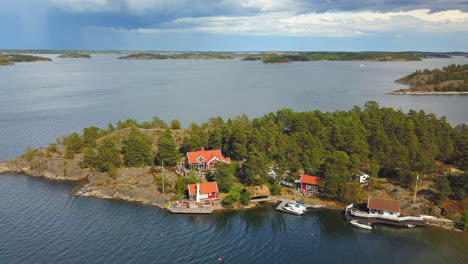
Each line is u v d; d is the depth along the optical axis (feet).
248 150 381.81
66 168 372.99
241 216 286.66
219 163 338.75
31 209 293.64
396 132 413.59
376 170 337.52
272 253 234.38
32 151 410.31
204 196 306.14
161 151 356.18
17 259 221.66
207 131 444.14
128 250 234.58
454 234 255.70
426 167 321.32
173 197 310.65
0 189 336.70
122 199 316.60
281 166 342.03
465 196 285.43
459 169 351.67
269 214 290.35
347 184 302.45
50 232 256.11
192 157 357.00
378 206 276.62
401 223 268.21
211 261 224.33
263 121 453.17
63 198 318.45
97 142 422.82
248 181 334.24
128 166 359.25
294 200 311.06
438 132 421.18
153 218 281.54
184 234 257.14
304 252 236.02
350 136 380.17
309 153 360.28
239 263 222.89
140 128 473.26
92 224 269.85
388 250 238.27
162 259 225.56
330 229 265.95
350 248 240.73
